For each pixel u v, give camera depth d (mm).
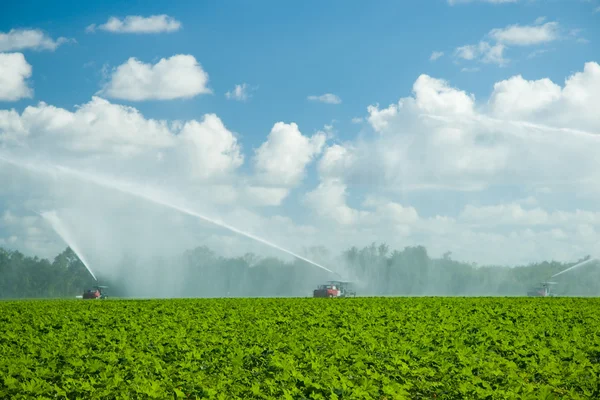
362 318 23875
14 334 19031
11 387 11453
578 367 13070
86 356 14734
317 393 11195
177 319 23609
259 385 11703
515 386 11656
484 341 17375
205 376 12570
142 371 12805
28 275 125500
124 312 27203
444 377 12438
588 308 28438
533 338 17797
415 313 25938
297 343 16469
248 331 19641
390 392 11195
